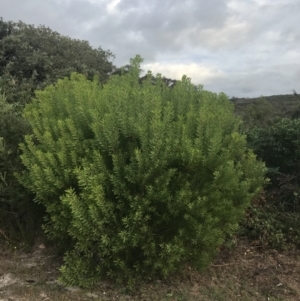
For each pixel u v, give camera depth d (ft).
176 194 13.96
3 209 18.92
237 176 15.69
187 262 15.46
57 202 15.23
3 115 19.80
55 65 42.52
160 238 14.44
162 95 18.90
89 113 15.67
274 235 18.25
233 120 19.62
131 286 14.65
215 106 18.45
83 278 14.67
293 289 14.89
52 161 14.69
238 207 15.65
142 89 17.66
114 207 14.25
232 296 14.60
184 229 13.93
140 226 13.92
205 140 14.83
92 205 13.35
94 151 14.02
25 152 16.30
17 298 14.42
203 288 15.16
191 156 13.70
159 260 14.11
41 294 14.69
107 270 15.21
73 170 14.33
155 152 13.60
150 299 14.33
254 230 18.71
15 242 18.61
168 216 14.26
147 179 13.87
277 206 20.18
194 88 20.54
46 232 17.01
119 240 13.93
